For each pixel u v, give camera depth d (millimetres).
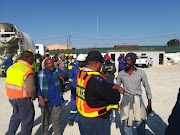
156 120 4121
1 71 10797
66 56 10117
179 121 1683
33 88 2555
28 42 12250
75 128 3758
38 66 6984
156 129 3643
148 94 2660
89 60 1781
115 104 1760
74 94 3750
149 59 20734
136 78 2602
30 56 2729
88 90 1675
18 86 2525
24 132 2688
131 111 2662
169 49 33500
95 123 1720
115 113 4676
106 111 1757
